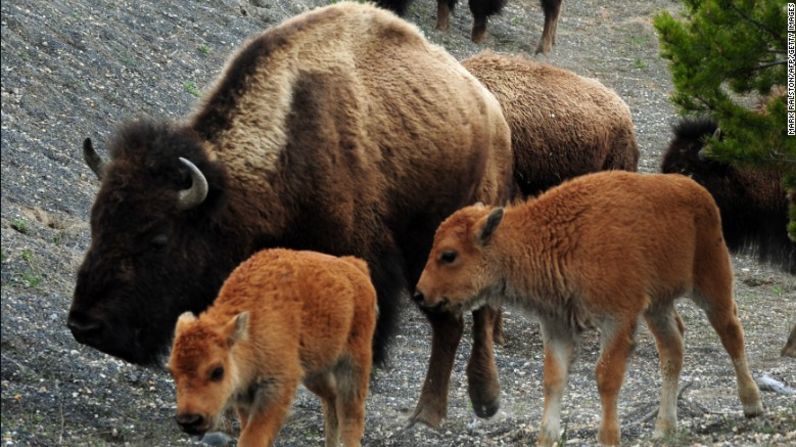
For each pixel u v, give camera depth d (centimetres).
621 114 4791
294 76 3003
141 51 5534
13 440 2577
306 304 2402
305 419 3069
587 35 9081
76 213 4097
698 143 4547
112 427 2806
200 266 2770
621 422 3069
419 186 3209
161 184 2719
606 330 2617
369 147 3092
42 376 3019
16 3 5194
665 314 2781
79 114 4672
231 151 2856
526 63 4600
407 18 8081
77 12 5509
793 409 2945
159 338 2748
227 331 2222
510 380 3769
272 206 2881
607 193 2669
